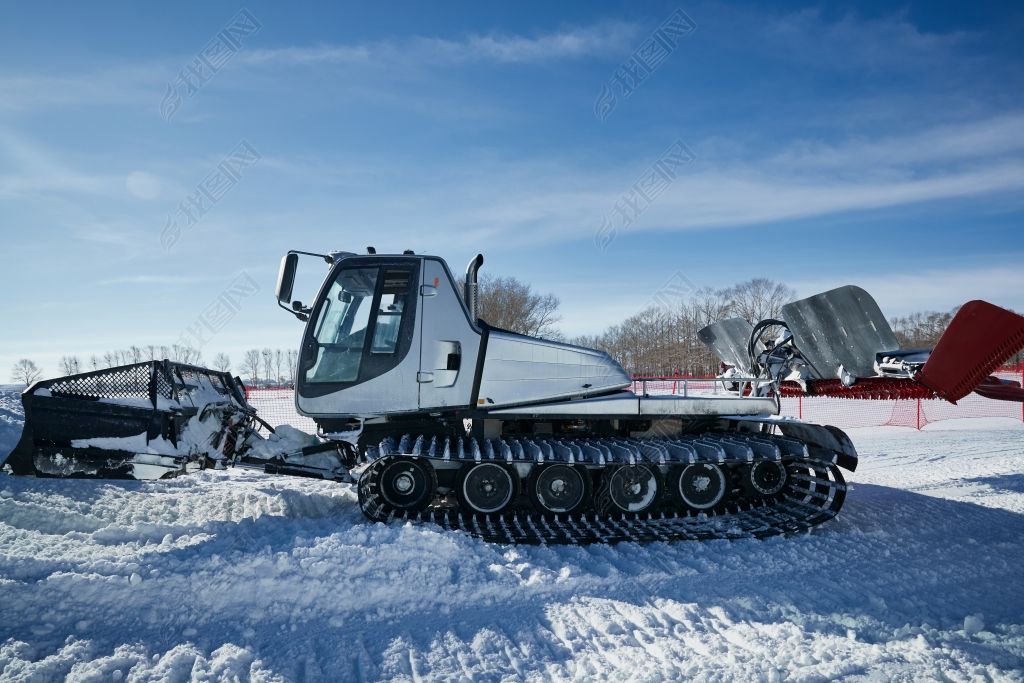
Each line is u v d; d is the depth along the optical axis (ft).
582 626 12.20
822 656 10.96
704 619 12.56
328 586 13.34
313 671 10.32
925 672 10.39
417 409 18.19
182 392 18.93
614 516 18.72
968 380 16.61
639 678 10.09
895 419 56.49
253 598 12.91
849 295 18.33
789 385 22.81
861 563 16.01
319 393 18.01
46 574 13.05
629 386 19.84
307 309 19.02
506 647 11.30
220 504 20.48
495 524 17.74
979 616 12.45
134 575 12.91
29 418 17.21
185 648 10.85
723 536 17.48
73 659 10.22
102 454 17.30
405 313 18.29
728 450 18.88
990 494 24.76
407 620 12.44
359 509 19.89
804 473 20.16
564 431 20.35
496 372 18.57
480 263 20.03
